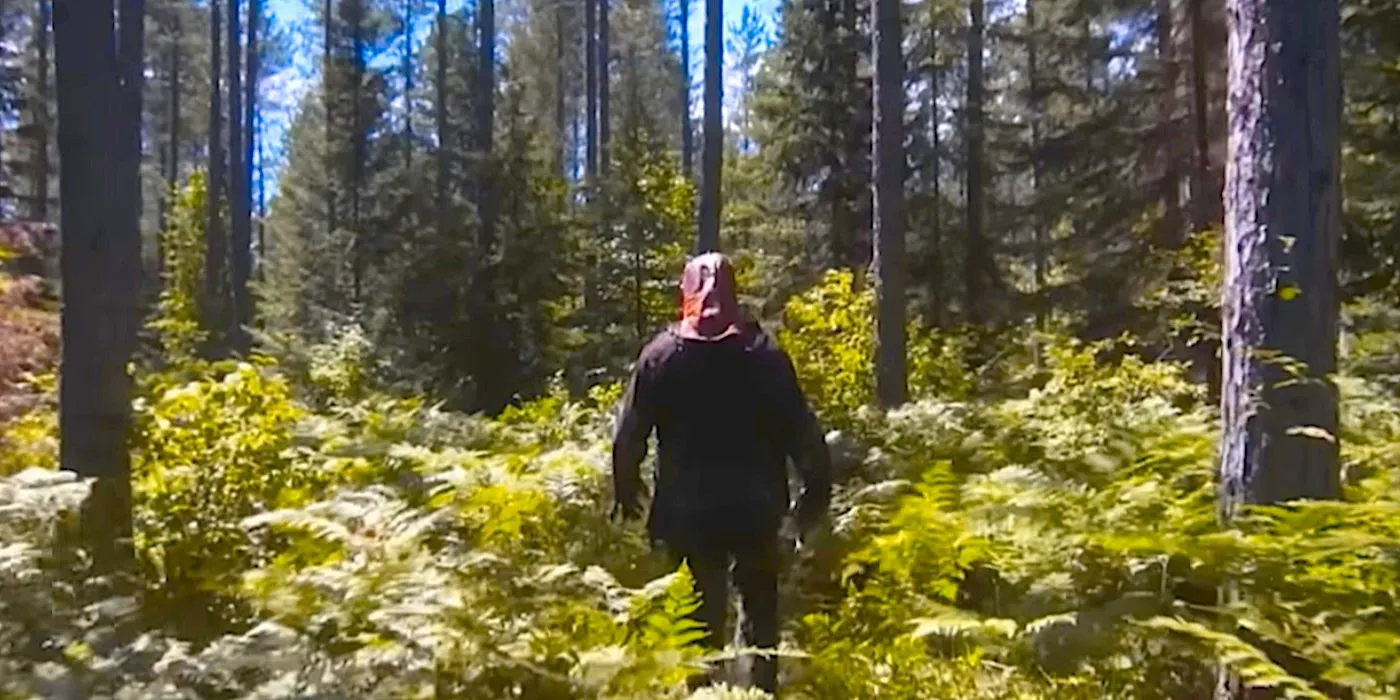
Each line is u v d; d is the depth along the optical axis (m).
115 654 4.35
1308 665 4.01
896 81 12.58
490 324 22.44
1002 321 24.30
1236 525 4.45
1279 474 4.46
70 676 4.07
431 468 7.91
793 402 4.91
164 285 32.72
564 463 7.86
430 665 3.98
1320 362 4.48
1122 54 24.56
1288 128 4.50
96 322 6.73
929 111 29.16
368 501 6.38
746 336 4.96
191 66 50.03
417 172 31.52
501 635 4.14
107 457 6.69
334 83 39.66
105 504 6.50
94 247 6.77
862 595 5.44
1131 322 20.86
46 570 5.36
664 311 23.19
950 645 5.05
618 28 56.62
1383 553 3.98
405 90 42.75
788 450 4.96
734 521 4.80
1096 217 22.88
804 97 24.61
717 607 4.86
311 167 45.19
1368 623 3.83
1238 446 4.59
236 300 31.47
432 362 22.27
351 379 18.08
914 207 25.55
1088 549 4.88
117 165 6.89
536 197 23.64
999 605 5.07
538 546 6.45
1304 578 4.02
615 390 13.45
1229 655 3.62
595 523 6.64
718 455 4.87
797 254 24.45
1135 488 5.77
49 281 11.20
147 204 51.66
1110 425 8.47
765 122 25.20
